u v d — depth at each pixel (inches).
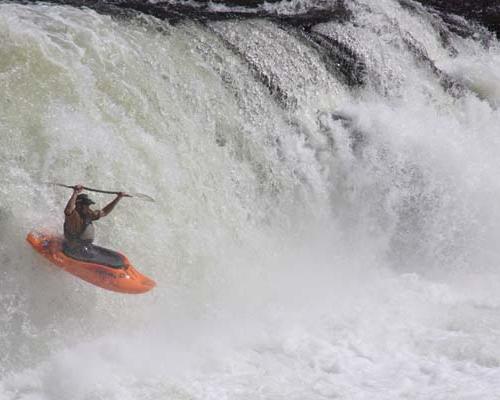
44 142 1381.6
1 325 1268.5
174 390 1215.6
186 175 1635.1
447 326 1530.5
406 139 2037.4
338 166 1971.0
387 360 1371.8
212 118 1806.1
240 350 1378.0
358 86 2156.7
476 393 1238.9
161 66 1754.4
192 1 2354.8
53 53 1498.5
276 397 1218.6
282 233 1861.5
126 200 1455.5
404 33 2431.1
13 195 1316.4
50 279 1302.9
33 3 1989.4
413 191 2006.6
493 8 2817.4
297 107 1991.9
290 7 2422.5
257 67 1964.8
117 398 1175.0
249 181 1822.1
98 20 1732.3
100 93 1535.4
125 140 1518.2
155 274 1472.7
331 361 1348.4
